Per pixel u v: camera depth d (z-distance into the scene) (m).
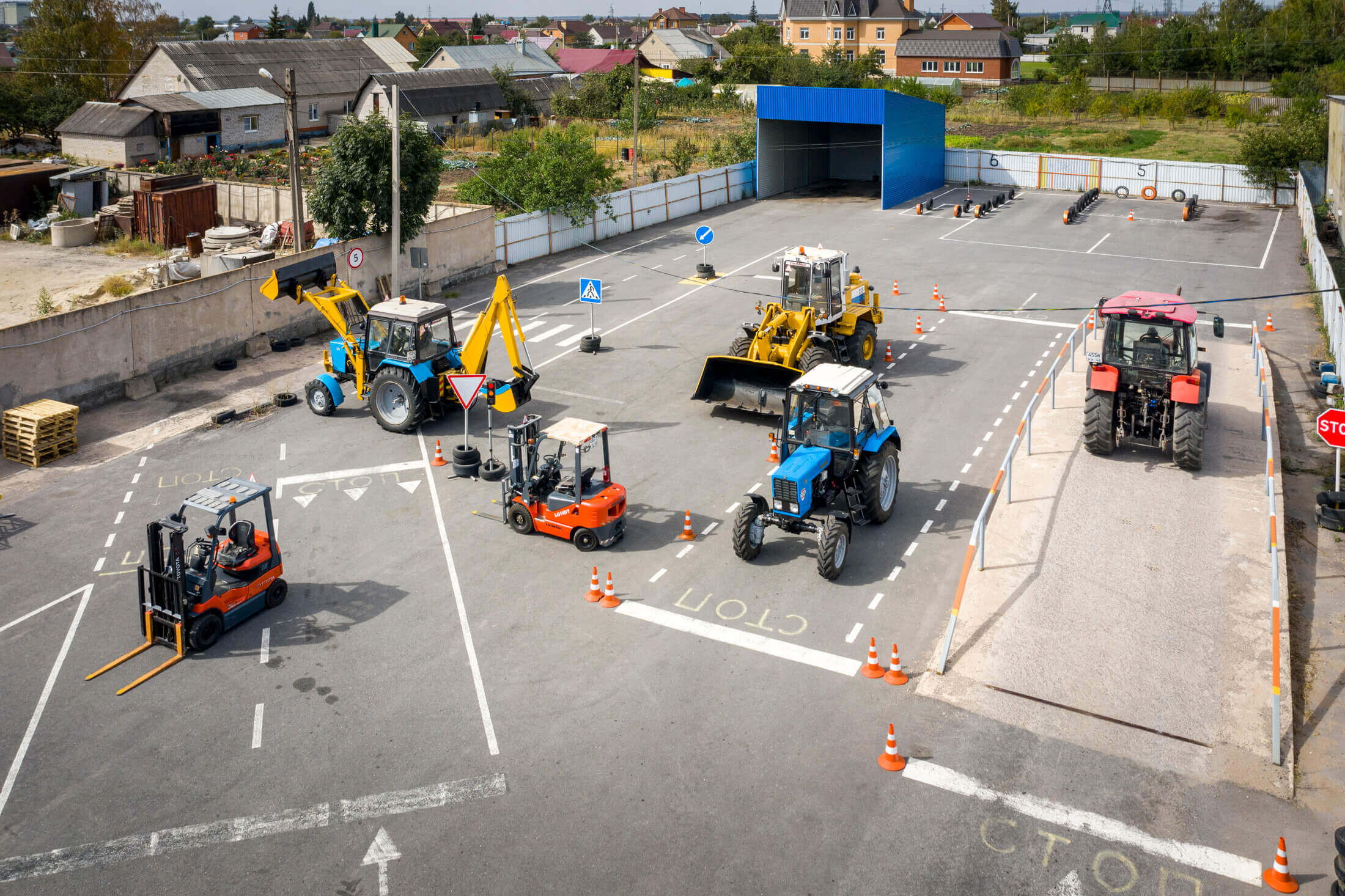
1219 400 23.27
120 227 42.75
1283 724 12.41
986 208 48.41
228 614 14.91
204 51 68.81
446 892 10.23
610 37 194.12
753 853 10.66
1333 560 16.42
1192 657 13.78
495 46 96.56
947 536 17.55
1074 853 10.56
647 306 33.09
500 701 13.34
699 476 20.27
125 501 19.47
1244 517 17.61
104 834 11.16
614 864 10.56
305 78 71.56
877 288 34.75
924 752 12.17
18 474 20.84
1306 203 40.81
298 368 27.75
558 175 40.47
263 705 13.36
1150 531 17.25
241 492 14.91
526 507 17.72
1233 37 96.00
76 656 14.50
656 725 12.80
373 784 11.83
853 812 11.22
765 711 13.04
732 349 24.94
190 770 12.12
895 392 24.97
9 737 12.78
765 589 15.99
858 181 59.69
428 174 33.38
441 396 22.95
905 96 49.94
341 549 17.53
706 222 47.78
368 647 14.62
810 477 16.19
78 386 23.98
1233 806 11.15
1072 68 91.75
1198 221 44.97
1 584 16.45
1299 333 28.67
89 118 58.69
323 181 32.62
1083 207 48.75
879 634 14.70
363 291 32.72
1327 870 10.20
